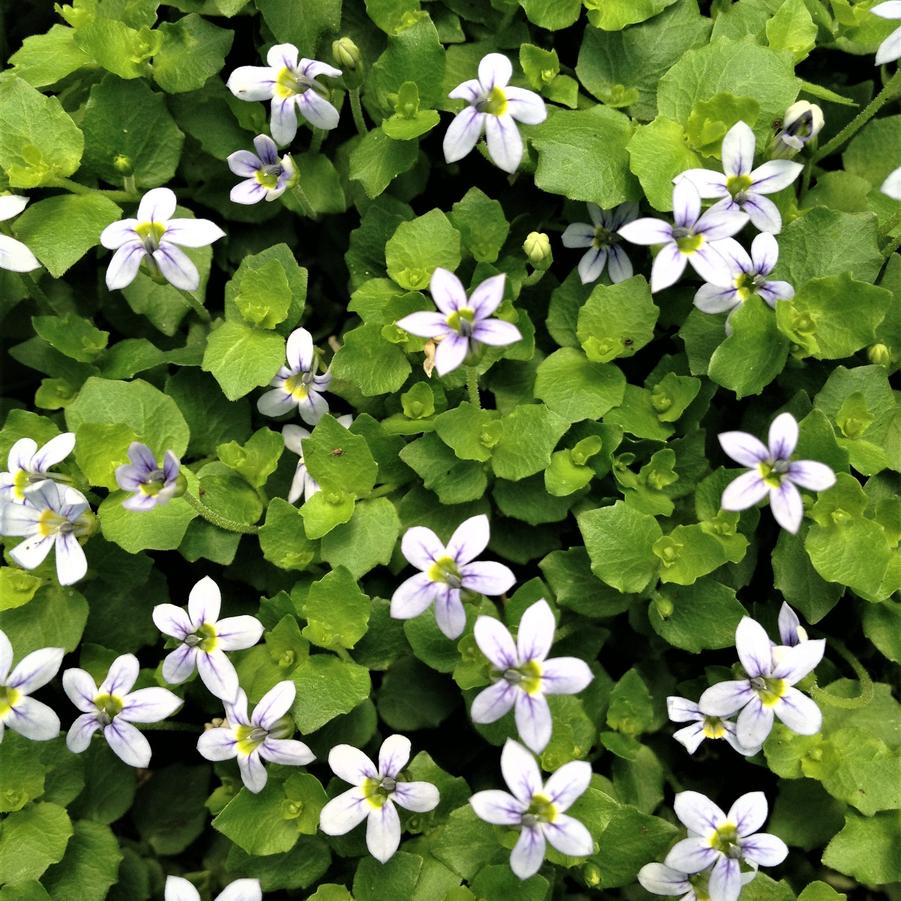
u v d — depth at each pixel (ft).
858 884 0.68
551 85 0.72
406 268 0.70
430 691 0.68
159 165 0.73
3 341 0.77
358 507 0.68
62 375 0.72
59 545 0.65
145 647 0.72
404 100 0.70
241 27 0.75
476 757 0.69
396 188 0.73
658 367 0.69
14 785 0.66
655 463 0.68
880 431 0.68
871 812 0.65
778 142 0.68
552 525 0.70
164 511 0.67
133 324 0.74
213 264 0.75
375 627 0.67
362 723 0.67
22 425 0.70
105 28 0.71
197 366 0.71
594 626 0.68
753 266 0.65
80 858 0.67
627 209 0.70
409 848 0.65
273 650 0.66
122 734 0.64
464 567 0.61
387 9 0.72
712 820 0.61
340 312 0.76
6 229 0.70
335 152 0.75
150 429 0.69
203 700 0.70
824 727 0.67
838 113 0.74
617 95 0.72
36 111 0.71
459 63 0.73
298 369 0.68
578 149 0.69
